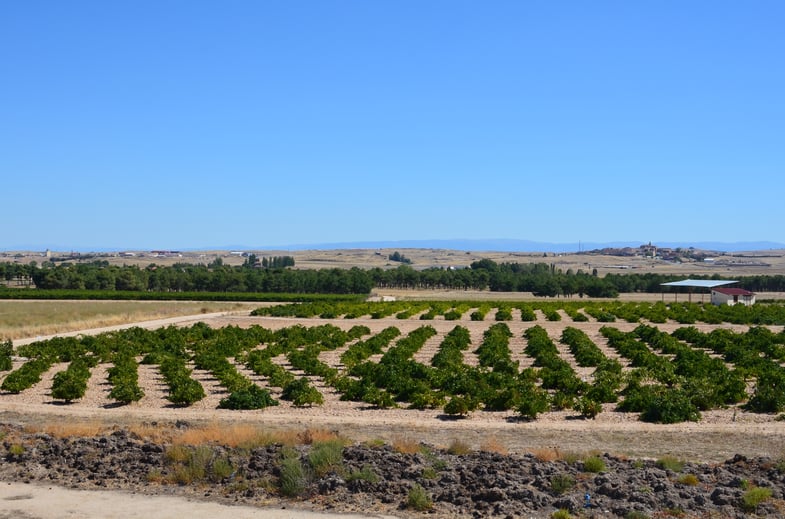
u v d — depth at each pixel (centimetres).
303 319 8988
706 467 2091
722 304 10725
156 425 2784
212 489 1966
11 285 18925
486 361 4650
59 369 4541
